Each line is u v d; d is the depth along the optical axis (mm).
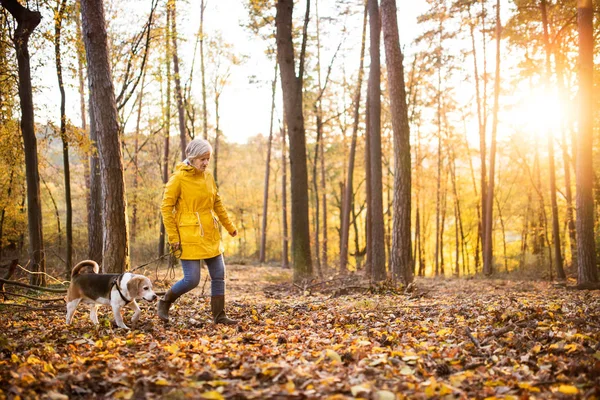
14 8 9602
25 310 7301
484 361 4094
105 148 8789
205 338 5133
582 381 3393
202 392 3291
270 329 5852
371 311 7473
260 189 49562
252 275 20344
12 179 15250
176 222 6027
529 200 29609
